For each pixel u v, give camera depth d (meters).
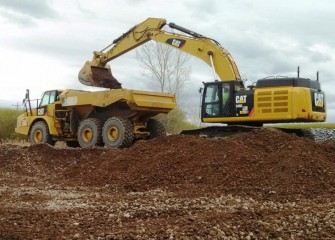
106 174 12.50
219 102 16.38
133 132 16.78
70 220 7.10
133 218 7.32
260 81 15.73
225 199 9.05
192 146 12.92
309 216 7.34
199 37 17.81
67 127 18.75
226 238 6.03
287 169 10.90
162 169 12.00
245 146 12.51
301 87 15.05
